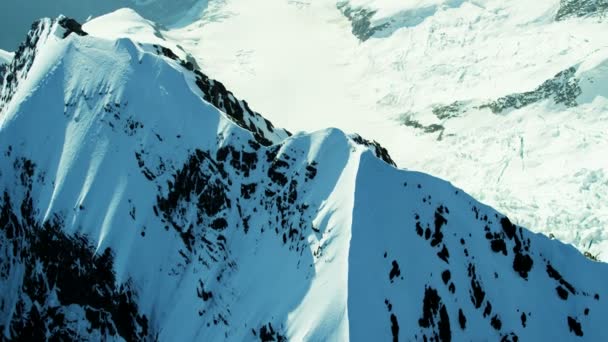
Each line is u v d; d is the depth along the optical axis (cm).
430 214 5372
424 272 5075
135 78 6109
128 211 5753
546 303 5628
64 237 5856
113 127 6012
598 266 6009
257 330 4997
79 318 5744
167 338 5428
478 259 5469
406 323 4762
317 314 4691
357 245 4831
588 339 5591
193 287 5522
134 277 5612
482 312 5288
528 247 5828
